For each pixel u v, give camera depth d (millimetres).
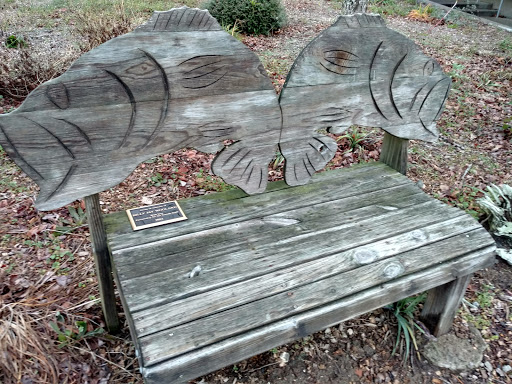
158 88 1624
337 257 1693
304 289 1545
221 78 1726
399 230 1876
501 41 6922
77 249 2500
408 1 10195
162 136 1706
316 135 2070
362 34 1948
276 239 1784
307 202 2061
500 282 2500
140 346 1287
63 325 1966
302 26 7426
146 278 1537
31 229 2602
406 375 1947
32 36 5910
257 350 1419
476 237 1896
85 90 1505
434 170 3506
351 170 2410
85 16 5402
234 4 6672
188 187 3139
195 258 1651
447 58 5887
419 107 2275
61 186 1595
